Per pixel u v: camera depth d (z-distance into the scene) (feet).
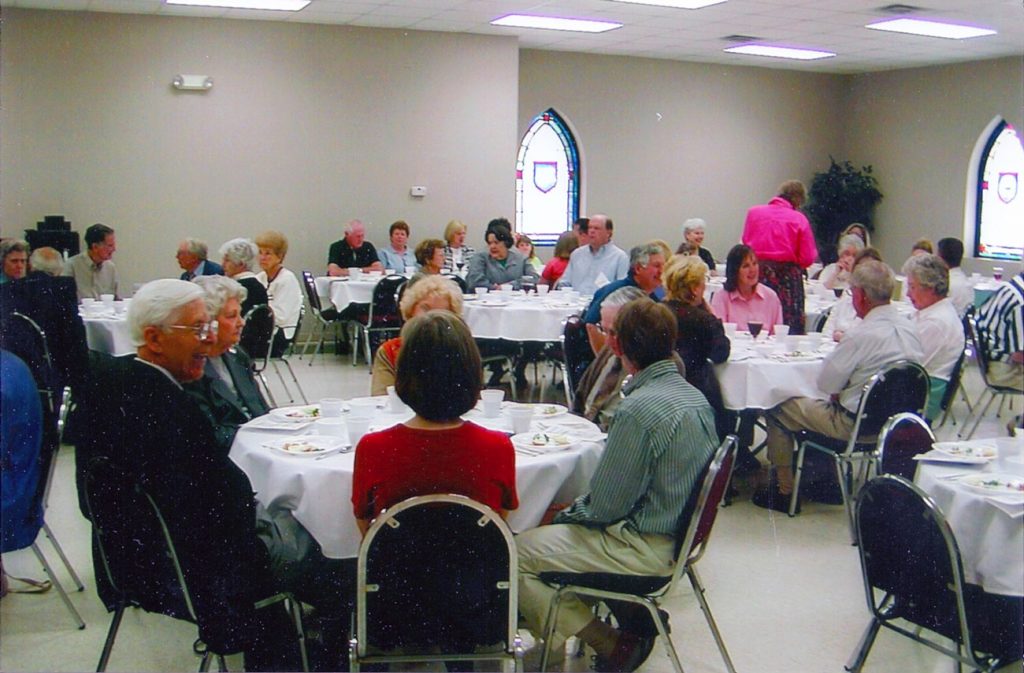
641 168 34.91
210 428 7.13
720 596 10.59
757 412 14.88
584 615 8.25
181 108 26.21
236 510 7.13
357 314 24.57
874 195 36.45
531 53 32.65
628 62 34.01
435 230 29.19
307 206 27.73
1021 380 13.34
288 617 8.14
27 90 24.79
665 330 7.95
